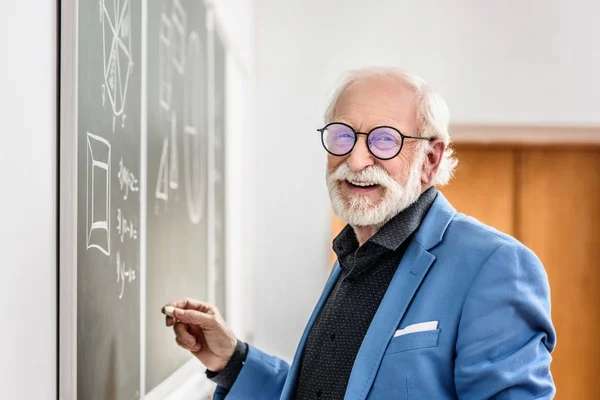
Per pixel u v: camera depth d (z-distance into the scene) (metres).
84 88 1.17
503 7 3.59
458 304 1.26
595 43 3.57
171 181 1.87
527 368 1.17
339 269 1.57
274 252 3.58
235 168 3.07
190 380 2.12
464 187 3.80
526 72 3.58
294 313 3.56
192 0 2.12
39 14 1.02
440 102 1.42
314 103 3.62
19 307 0.96
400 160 1.35
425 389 1.23
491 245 1.28
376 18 3.62
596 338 3.75
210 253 2.44
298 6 3.64
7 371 0.93
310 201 3.59
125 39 1.43
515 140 3.63
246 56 3.31
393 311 1.29
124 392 1.44
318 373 1.40
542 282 1.26
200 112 2.26
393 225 1.37
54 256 1.08
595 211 3.76
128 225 1.47
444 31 3.61
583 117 3.56
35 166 1.01
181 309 1.55
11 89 0.93
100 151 1.26
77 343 1.15
